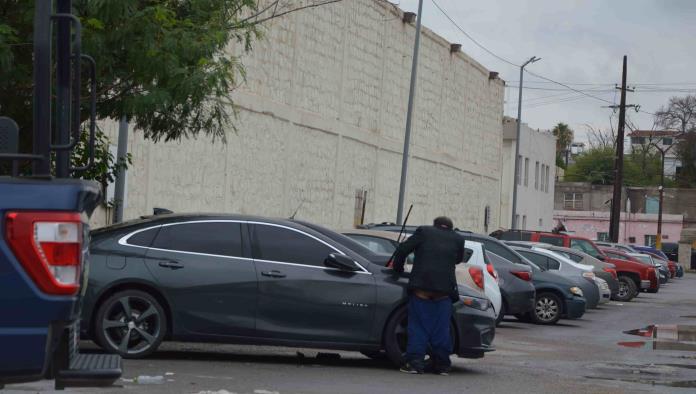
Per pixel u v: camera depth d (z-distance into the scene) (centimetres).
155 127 1375
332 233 1293
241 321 1198
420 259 1219
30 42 1207
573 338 1975
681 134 11512
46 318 549
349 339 1223
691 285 5459
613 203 5550
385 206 3825
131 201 2141
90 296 1164
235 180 2620
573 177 12588
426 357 1273
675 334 2169
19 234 546
